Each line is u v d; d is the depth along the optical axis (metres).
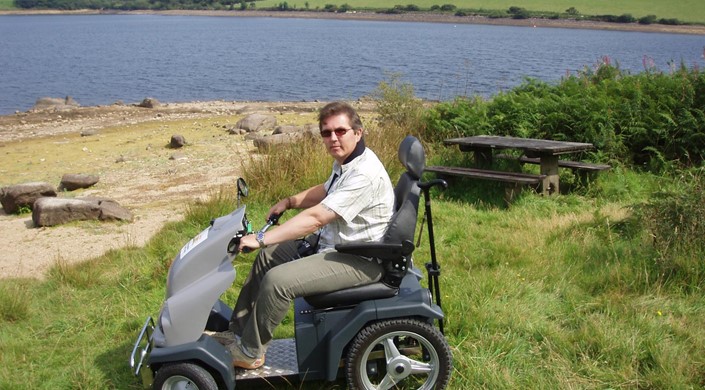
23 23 136.62
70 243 7.92
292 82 34.19
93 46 67.12
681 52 51.78
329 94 29.31
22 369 4.94
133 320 5.53
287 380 4.23
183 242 7.40
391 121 11.91
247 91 30.72
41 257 7.48
